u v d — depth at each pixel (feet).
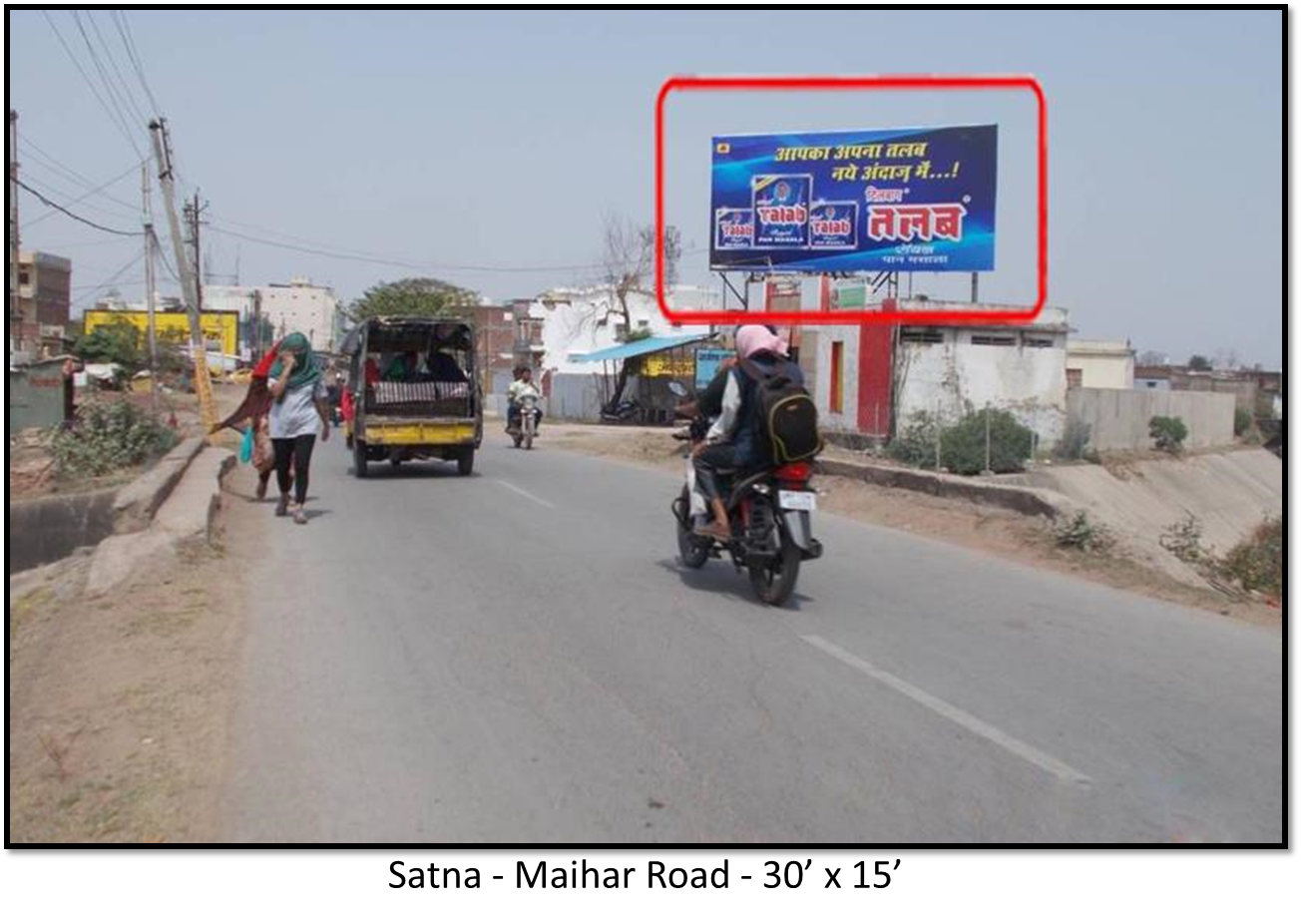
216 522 42.96
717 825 16.87
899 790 18.10
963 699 22.38
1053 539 38.42
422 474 68.33
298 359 46.14
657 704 21.97
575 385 178.81
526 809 17.29
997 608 30.27
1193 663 25.18
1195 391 122.01
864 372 97.40
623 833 16.60
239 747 19.62
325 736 20.13
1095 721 21.22
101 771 18.86
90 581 32.19
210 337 268.00
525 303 263.90
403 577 34.24
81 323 237.86
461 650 25.81
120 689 22.84
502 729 20.56
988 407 88.17
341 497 55.16
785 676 23.82
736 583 33.42
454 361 67.00
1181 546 44.52
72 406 80.18
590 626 28.09
